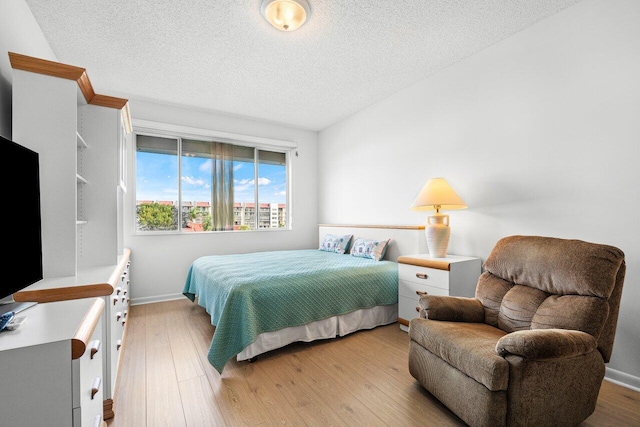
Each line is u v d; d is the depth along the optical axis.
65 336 0.91
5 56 1.60
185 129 3.88
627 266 1.83
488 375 1.27
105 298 1.54
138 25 2.21
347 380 1.86
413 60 2.79
